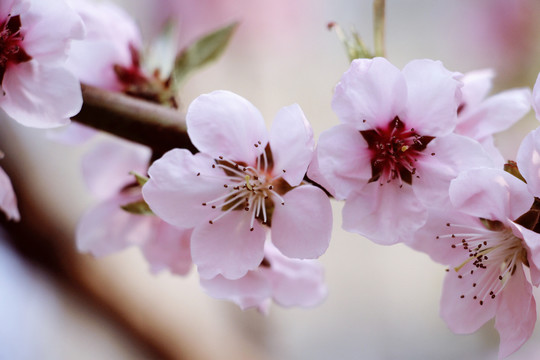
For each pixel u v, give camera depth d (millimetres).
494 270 363
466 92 374
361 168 354
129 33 390
